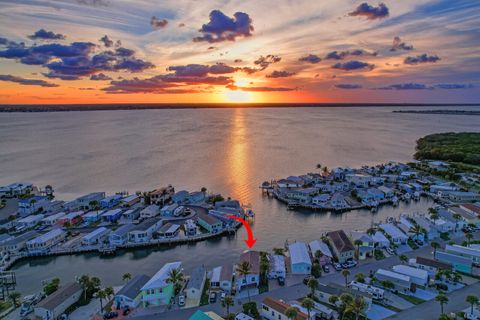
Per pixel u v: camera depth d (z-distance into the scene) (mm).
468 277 69000
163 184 156750
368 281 67375
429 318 55031
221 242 96625
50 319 56906
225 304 56812
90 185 155250
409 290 62906
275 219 114625
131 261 86438
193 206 124875
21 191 140375
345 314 54688
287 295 63844
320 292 61625
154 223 102625
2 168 186500
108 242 94125
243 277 66875
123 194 138625
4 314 59719
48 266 84312
